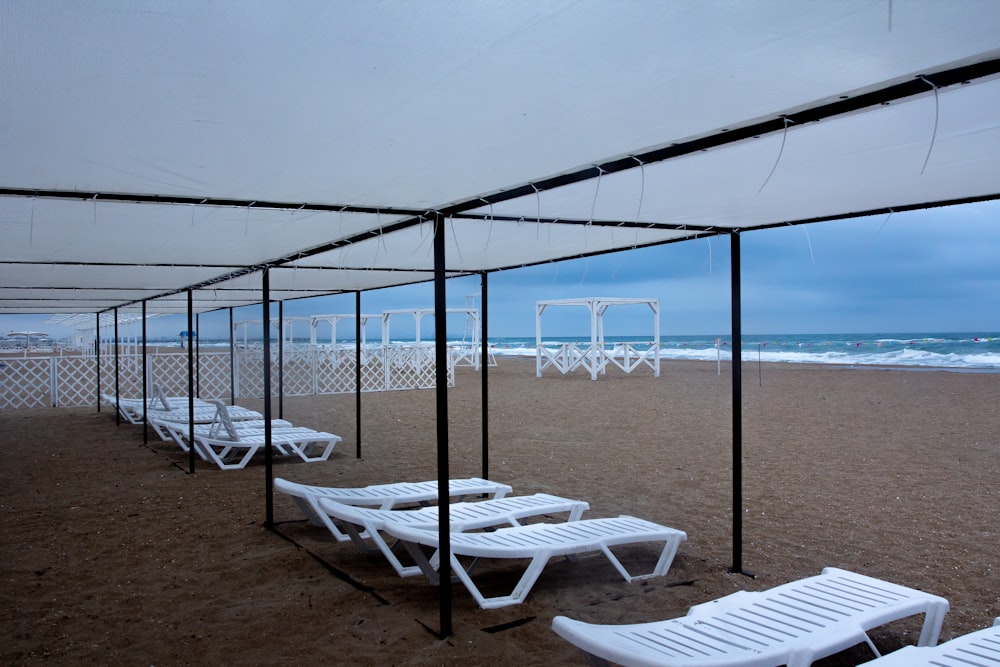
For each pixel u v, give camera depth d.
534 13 1.12
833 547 3.96
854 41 1.25
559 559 3.88
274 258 4.40
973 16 1.15
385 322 21.05
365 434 8.86
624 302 17.91
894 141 1.93
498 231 3.41
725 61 1.34
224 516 4.84
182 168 2.08
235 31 1.17
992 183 2.48
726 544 4.05
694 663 1.99
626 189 2.52
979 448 7.16
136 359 16.19
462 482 4.83
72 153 1.89
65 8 1.07
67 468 6.72
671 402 11.98
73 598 3.29
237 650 2.69
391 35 1.19
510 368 23.61
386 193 2.50
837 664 2.60
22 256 4.18
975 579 3.41
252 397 14.92
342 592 3.33
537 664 2.55
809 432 8.37
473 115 1.65
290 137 1.79
